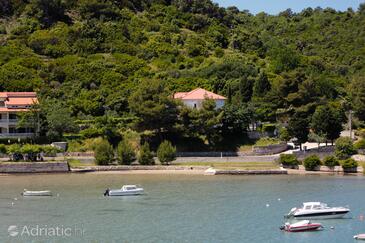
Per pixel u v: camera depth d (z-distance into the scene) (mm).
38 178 156500
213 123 179625
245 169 165500
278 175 163625
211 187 143250
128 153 170750
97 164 170125
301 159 172625
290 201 126375
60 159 170750
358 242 96688
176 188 142000
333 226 106812
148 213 115562
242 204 123688
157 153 172000
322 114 182500
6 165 162625
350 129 192250
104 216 113250
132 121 190875
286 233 101438
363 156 172375
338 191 137750
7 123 183750
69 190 138875
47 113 184875
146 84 181375
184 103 189625
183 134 183625
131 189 133250
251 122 190375
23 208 120250
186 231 102062
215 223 107375
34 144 174750
